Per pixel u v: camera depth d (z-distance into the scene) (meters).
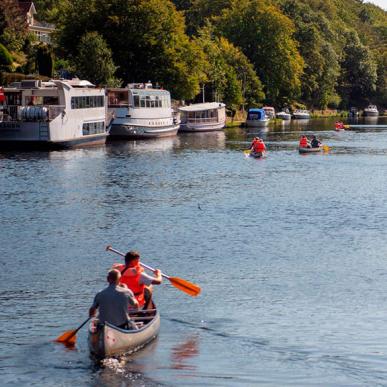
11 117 107.50
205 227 52.56
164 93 137.25
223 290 36.91
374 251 45.44
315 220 55.53
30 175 78.94
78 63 147.88
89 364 27.25
